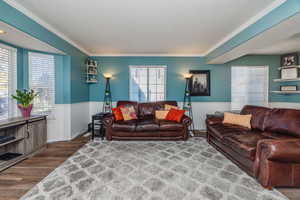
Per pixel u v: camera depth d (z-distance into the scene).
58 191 1.73
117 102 4.50
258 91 4.71
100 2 2.05
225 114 3.37
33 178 2.00
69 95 3.66
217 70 4.73
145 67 4.81
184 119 3.60
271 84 4.64
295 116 2.32
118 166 2.33
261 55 4.65
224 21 2.57
